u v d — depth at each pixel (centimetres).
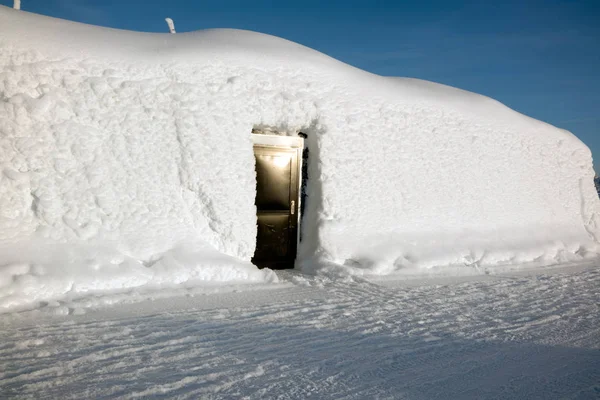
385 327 539
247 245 750
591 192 1220
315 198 852
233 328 512
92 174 674
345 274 780
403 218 910
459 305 656
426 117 967
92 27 813
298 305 618
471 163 1012
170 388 360
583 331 552
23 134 649
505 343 499
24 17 733
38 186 644
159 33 873
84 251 639
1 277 561
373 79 969
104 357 418
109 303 586
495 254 977
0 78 648
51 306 550
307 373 400
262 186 830
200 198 733
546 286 803
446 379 398
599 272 953
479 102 1096
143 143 710
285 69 824
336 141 851
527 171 1102
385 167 902
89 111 688
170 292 638
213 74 766
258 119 789
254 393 357
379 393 366
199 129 738
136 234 684
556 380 403
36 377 373
